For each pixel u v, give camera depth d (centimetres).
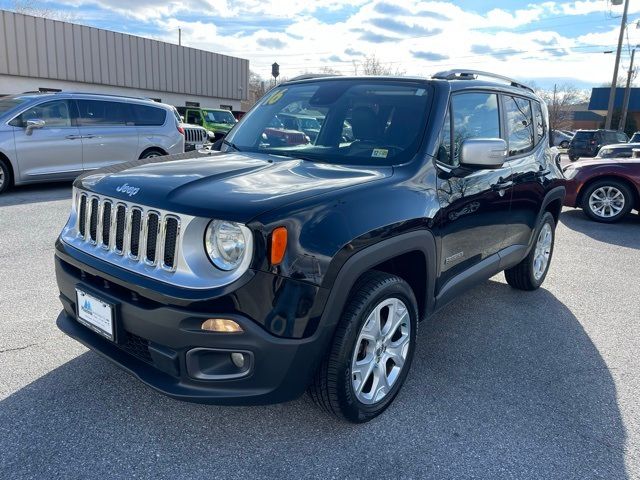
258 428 266
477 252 360
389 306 274
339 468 240
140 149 1016
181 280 223
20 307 399
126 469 233
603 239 759
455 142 332
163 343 225
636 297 500
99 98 968
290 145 345
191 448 249
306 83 393
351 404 257
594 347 384
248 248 214
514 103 420
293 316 220
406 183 281
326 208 234
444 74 352
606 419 290
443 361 351
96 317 252
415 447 257
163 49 2467
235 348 217
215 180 256
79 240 278
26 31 1962
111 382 299
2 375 302
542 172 452
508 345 381
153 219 236
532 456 255
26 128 877
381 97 341
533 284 491
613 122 4850
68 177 932
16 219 694
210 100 2778
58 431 255
